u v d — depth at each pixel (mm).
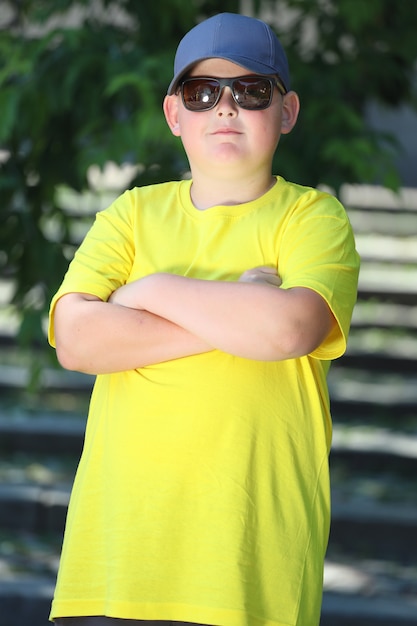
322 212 3281
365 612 7297
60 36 6562
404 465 9609
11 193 6918
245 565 3051
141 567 3080
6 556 8211
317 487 3184
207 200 3328
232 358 3150
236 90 3219
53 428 9914
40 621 7500
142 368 3207
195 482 3090
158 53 6570
